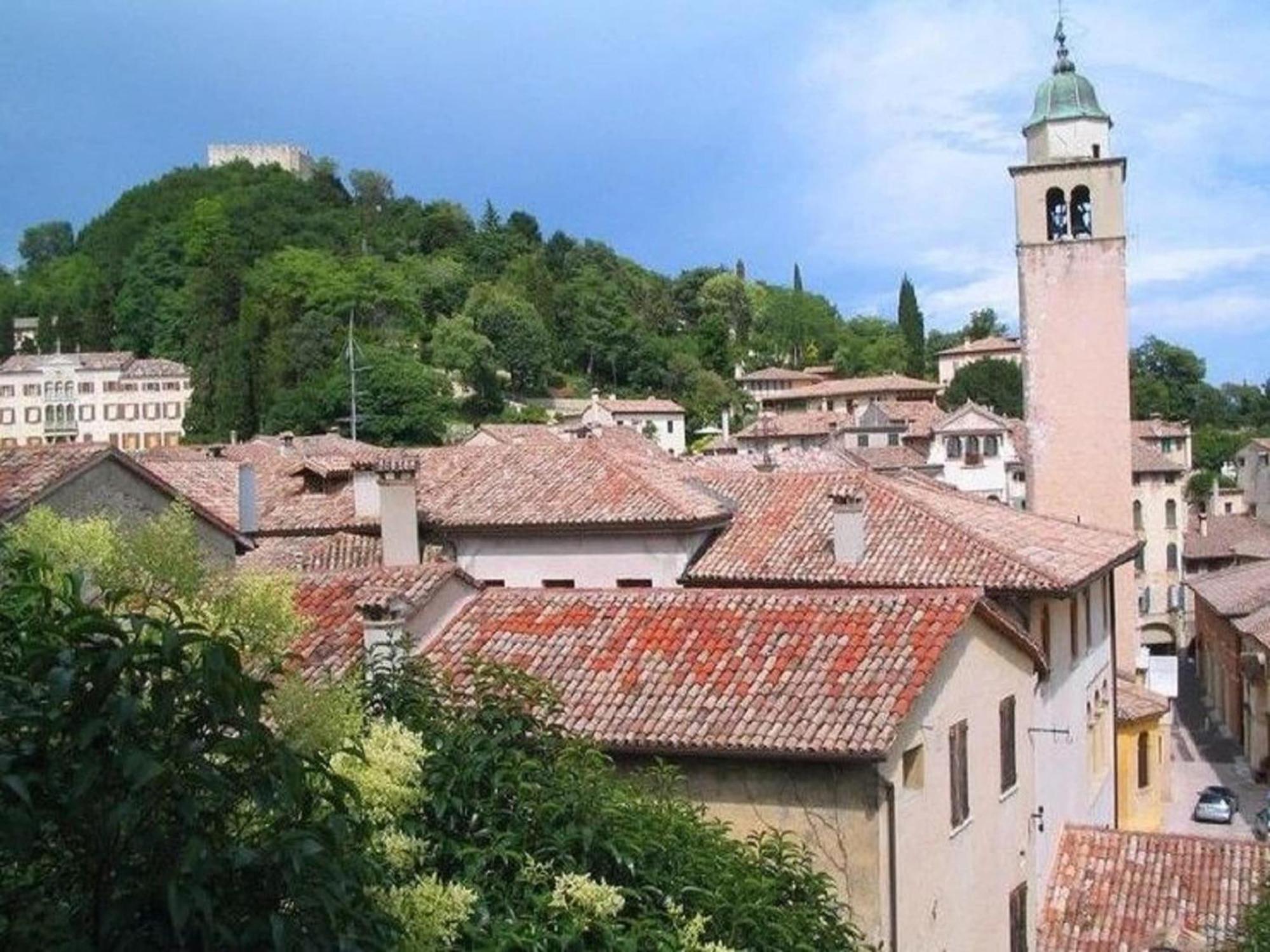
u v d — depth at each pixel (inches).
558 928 440.5
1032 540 1162.6
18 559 305.4
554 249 7588.6
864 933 628.7
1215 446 5334.6
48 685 251.8
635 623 768.3
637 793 579.8
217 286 5925.2
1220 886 943.7
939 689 735.1
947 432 3740.2
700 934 484.4
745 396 6348.4
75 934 260.4
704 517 1173.7
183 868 251.9
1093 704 1262.3
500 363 5836.6
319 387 4697.3
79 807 252.7
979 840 805.9
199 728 265.0
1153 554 3388.3
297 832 277.9
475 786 488.1
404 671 569.3
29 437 6151.6
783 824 654.5
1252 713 2134.6
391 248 6983.3
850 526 1089.4
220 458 1721.2
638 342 6432.1
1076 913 950.4
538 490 1269.7
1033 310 1903.3
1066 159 1892.2
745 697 684.1
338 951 285.9
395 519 1155.3
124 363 6151.6
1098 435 1881.2
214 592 334.6
